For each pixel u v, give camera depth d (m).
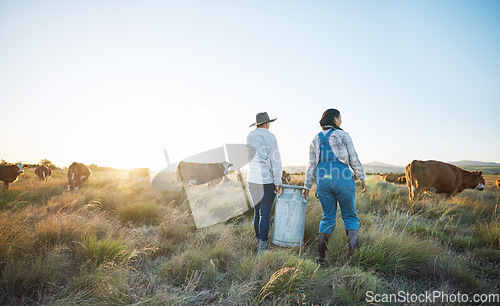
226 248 3.33
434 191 9.02
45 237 3.46
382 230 3.87
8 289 2.36
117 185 10.87
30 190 9.34
